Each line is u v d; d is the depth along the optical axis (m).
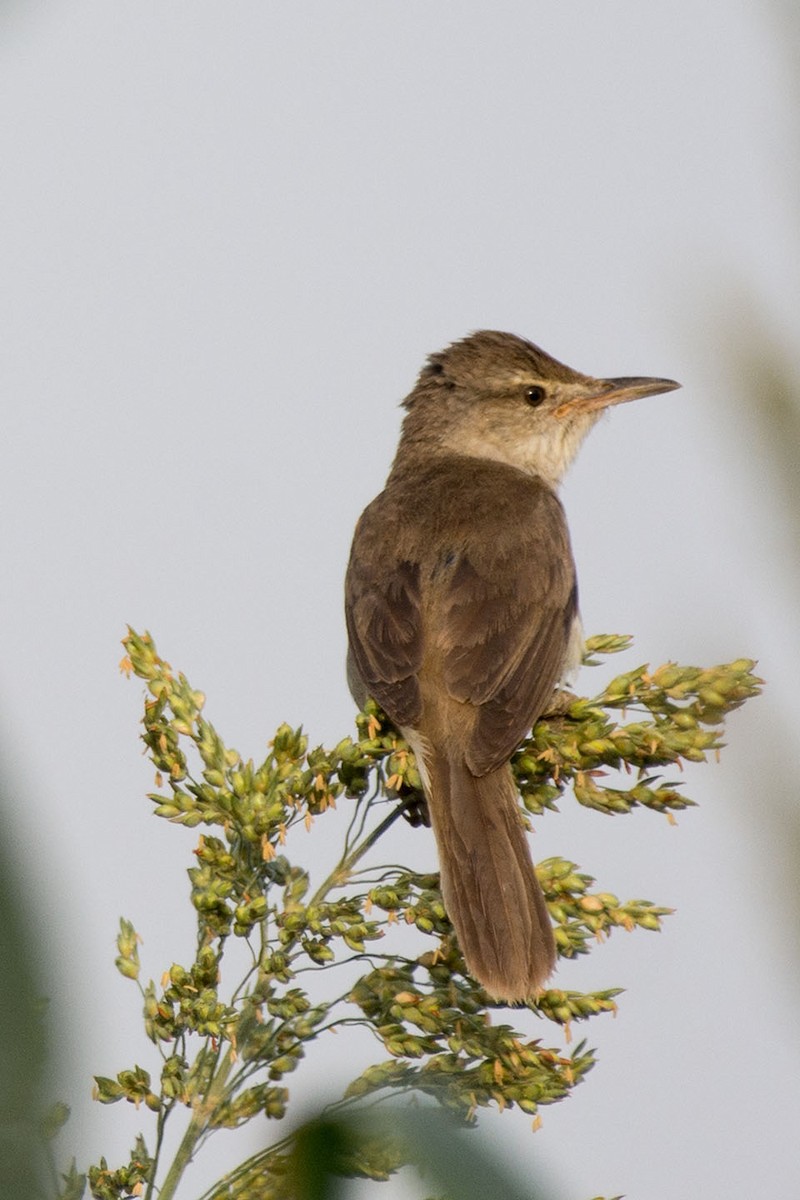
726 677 8.05
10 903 1.65
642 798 7.60
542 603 10.91
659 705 8.30
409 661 10.33
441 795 9.60
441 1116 2.95
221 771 6.92
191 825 6.80
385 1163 2.92
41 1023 1.66
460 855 9.23
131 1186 5.52
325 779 7.08
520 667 10.45
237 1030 6.00
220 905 6.38
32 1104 1.66
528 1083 5.69
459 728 9.99
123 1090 5.71
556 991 6.50
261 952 6.29
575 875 7.52
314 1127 2.98
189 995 5.95
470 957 7.15
